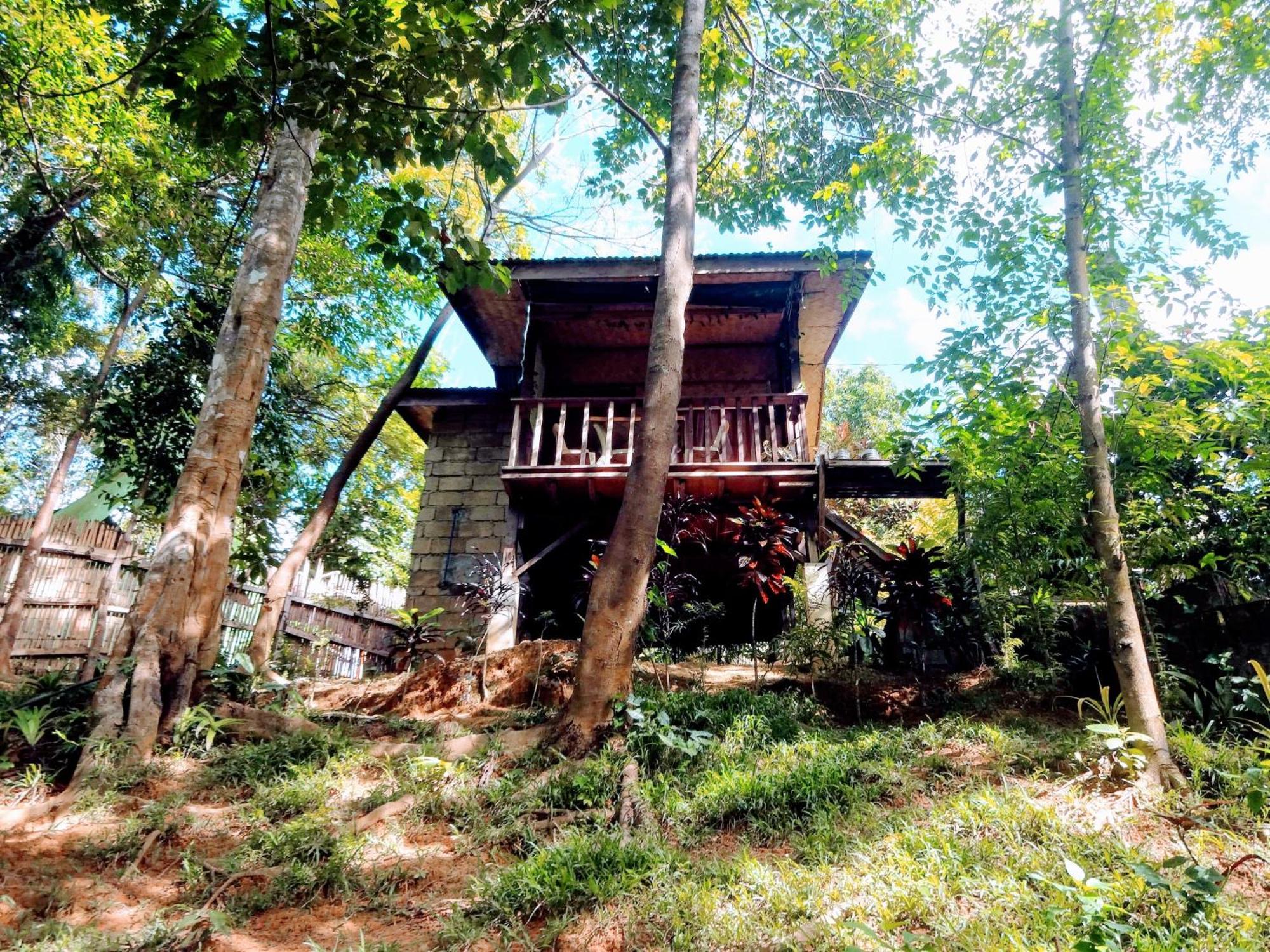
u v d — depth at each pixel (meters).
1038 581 5.95
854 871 3.19
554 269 9.66
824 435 21.72
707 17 8.63
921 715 5.84
